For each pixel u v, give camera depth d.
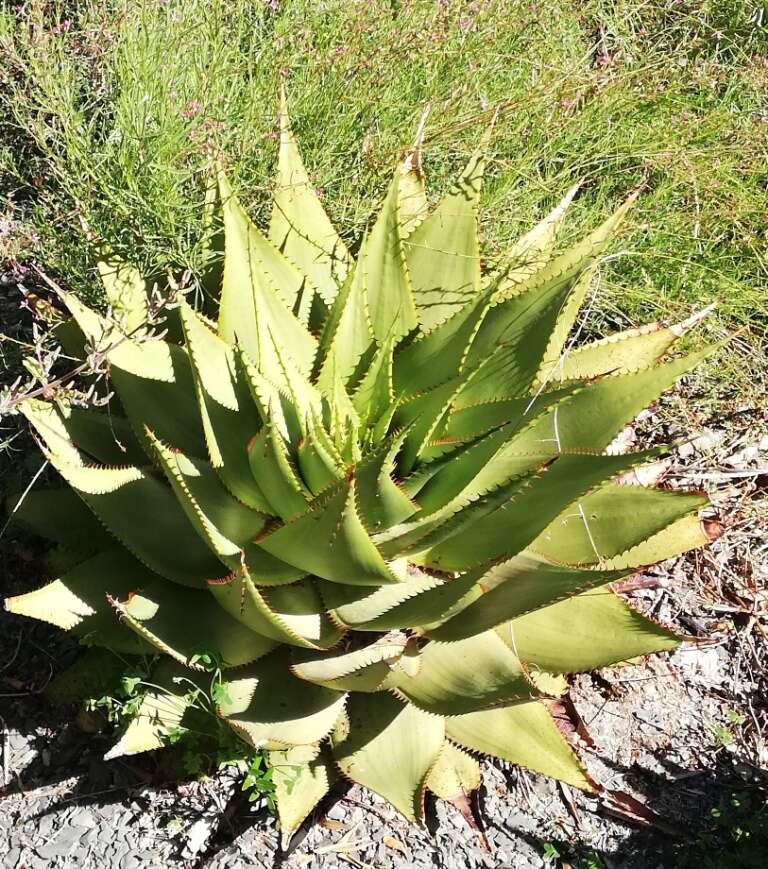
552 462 1.09
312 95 1.65
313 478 1.09
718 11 2.26
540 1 1.93
